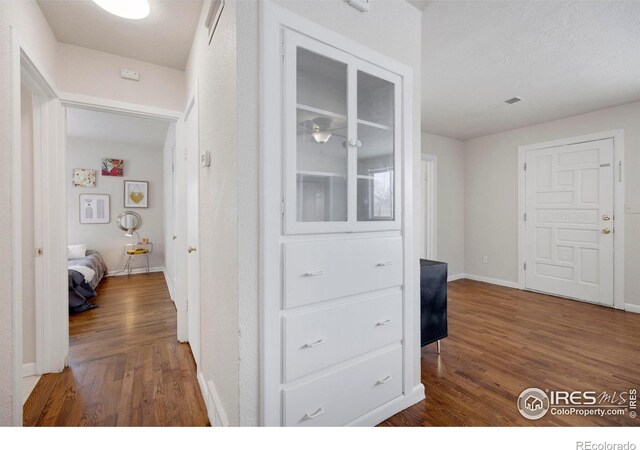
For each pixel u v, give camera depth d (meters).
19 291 1.40
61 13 1.88
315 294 1.39
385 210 1.73
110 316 3.34
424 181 4.90
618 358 2.36
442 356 2.40
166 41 2.22
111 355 2.43
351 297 1.55
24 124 2.08
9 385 1.34
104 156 5.40
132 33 2.11
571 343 2.63
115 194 5.51
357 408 1.57
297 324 1.34
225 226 1.38
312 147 1.45
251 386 1.25
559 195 4.07
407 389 1.79
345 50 1.49
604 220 3.67
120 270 5.55
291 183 1.32
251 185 1.24
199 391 1.95
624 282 3.52
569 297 3.98
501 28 2.10
